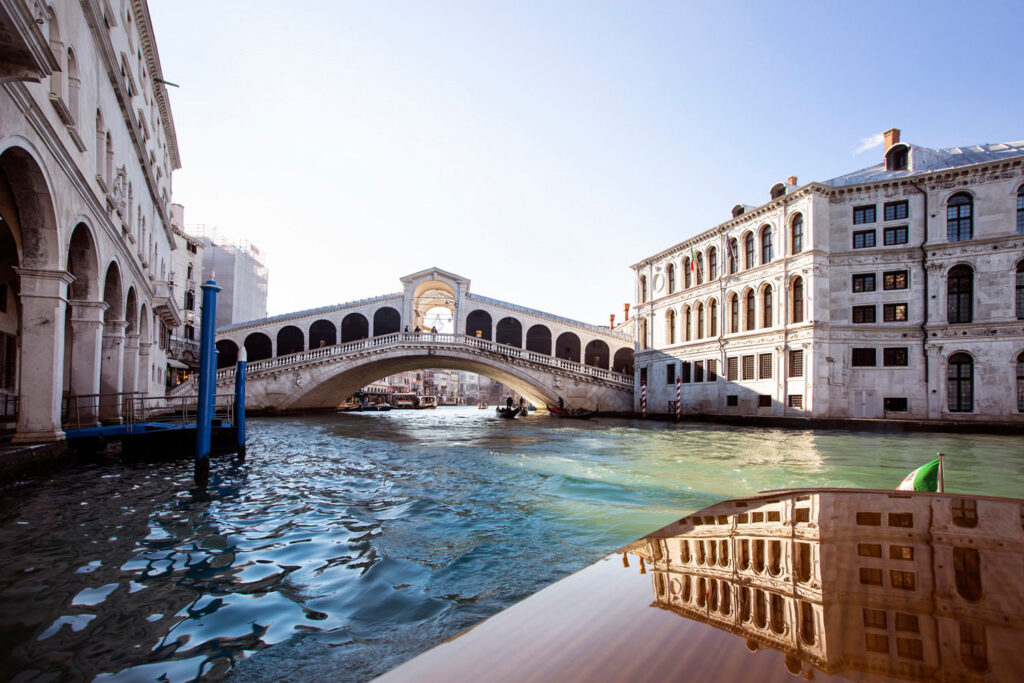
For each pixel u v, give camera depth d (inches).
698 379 1256.8
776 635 23.6
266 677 113.5
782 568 38.0
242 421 484.7
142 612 146.3
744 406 1109.1
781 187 1115.3
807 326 979.9
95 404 487.5
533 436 770.8
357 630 136.0
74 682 110.7
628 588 37.1
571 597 36.3
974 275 908.0
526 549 204.2
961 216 930.7
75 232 453.1
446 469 413.1
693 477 370.9
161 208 914.7
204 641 129.7
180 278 1507.1
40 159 335.3
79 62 418.0
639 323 1512.1
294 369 1270.9
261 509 270.5
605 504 283.4
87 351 489.4
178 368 1434.5
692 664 20.6
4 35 242.2
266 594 159.5
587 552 200.8
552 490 322.7
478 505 281.3
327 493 313.1
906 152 1067.9
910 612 26.2
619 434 812.0
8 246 517.3
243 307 1975.9
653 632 26.5
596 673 20.5
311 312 1567.4
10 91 288.2
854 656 19.7
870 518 53.1
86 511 261.1
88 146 445.1
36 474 351.9
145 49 763.4
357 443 639.8
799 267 1010.1
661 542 51.8
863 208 994.7
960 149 1108.5
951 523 50.2
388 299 1611.7
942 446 621.6
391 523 243.8
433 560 191.3
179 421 659.4
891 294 964.0
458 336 1346.0
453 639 30.0
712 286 1218.0
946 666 17.8
